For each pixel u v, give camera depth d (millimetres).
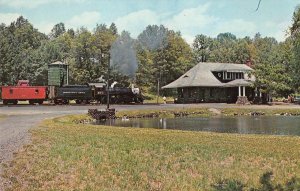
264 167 12055
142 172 11336
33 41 156625
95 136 19047
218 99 73625
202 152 14414
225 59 119562
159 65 94375
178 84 74500
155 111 46781
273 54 71188
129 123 36250
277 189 9672
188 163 12445
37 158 12914
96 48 93375
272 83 66938
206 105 59469
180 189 9570
